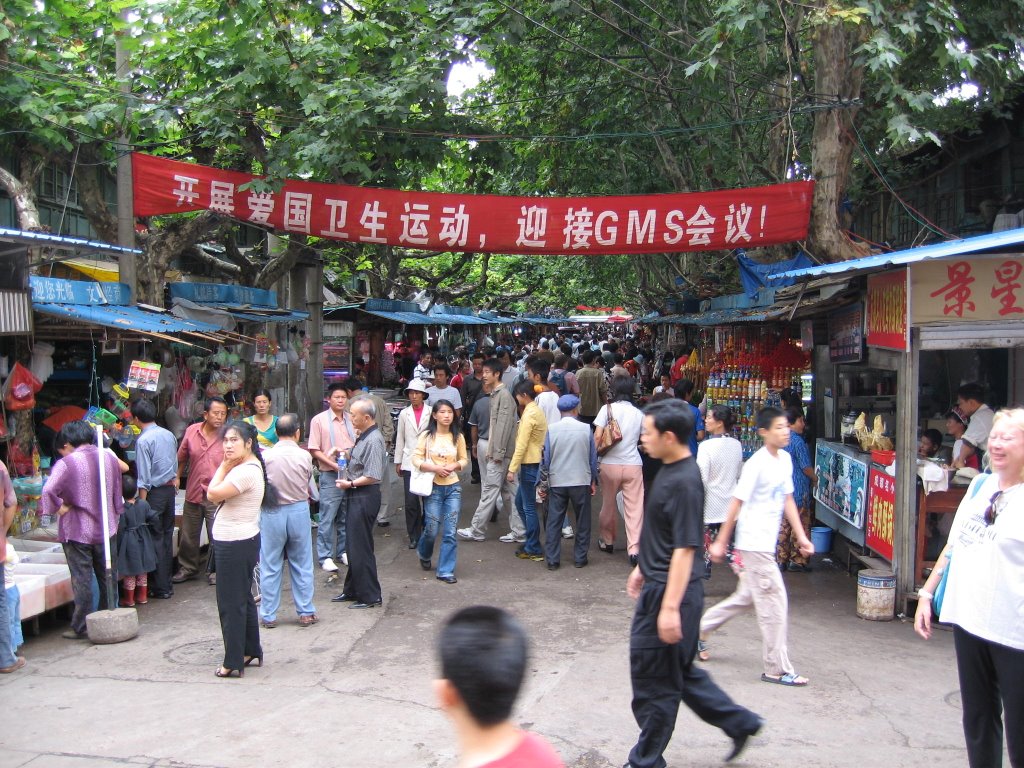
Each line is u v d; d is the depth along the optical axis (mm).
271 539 6891
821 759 4523
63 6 10641
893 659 6062
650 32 12188
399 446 9594
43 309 8477
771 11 9992
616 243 9438
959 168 14008
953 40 9289
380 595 7508
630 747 4676
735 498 5594
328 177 11008
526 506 9133
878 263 6203
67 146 10055
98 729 4965
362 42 10102
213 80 10320
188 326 9891
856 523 8164
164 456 7766
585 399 12859
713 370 12336
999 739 3854
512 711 2080
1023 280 6621
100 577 7047
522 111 13883
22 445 8844
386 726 4988
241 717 5133
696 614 4180
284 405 15555
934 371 10062
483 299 36469
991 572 3691
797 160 11328
